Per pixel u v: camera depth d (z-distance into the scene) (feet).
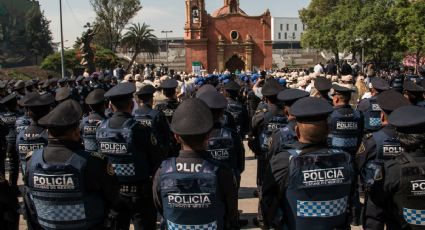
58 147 12.87
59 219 12.82
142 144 17.58
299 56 328.49
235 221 13.10
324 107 12.19
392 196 12.22
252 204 27.76
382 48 152.35
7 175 33.32
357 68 93.20
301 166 12.07
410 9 118.11
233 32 209.05
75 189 12.63
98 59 170.50
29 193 13.14
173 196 11.76
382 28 151.64
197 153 11.99
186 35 208.74
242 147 19.86
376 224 13.73
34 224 13.52
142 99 22.85
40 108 20.70
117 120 17.66
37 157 12.93
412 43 118.52
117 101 17.74
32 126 20.97
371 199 12.98
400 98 16.57
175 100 29.68
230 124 22.72
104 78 62.44
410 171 11.75
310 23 199.11
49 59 202.49
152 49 246.27
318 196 12.05
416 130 11.83
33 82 48.67
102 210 13.33
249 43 208.23
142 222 17.98
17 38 319.88
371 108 26.13
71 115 12.85
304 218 12.19
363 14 162.09
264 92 23.53
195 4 206.59
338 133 21.72
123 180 17.62
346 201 12.44
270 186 12.67
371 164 16.72
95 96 23.13
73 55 157.89
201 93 19.81
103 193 13.28
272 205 12.74
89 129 22.75
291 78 53.57
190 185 11.64
